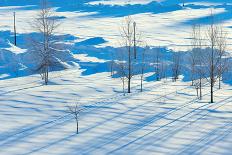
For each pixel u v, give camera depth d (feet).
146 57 266.57
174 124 148.77
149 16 505.25
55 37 294.46
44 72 224.12
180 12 528.63
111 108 166.61
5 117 158.61
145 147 130.31
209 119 152.97
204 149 128.26
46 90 194.70
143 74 226.99
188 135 139.03
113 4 616.80
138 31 394.93
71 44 312.09
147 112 161.17
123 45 312.50
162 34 380.17
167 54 273.54
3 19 487.61
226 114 157.48
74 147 131.13
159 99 177.37
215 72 213.05
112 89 195.72
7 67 245.65
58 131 144.46
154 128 145.48
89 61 258.78
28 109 167.84
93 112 162.50
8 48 287.07
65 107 168.96
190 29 409.69
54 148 130.31
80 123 151.33
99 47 302.04
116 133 141.79
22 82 213.25
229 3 615.98
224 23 437.99
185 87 199.21
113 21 473.26
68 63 248.93
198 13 515.09
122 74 214.28
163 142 133.80
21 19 486.79
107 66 240.32
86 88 197.77
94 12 556.51
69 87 199.82
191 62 234.38
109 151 127.75
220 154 124.88
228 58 234.79
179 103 171.63
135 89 195.62
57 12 557.33
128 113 160.56
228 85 203.21
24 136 140.46
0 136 140.46
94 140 136.26
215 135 138.62
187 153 125.59
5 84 209.05
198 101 174.40
